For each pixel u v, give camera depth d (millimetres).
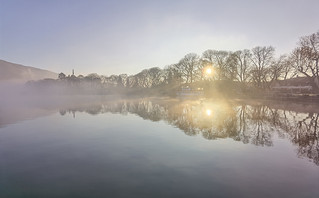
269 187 10453
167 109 44875
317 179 11336
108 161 14000
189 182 10961
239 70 87125
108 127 25719
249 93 78375
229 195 9695
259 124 26766
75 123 28828
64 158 14664
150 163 13586
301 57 67625
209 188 10352
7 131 23688
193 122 28547
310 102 54594
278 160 14172
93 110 45312
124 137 20438
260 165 13250
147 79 150500
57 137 20703
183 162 13734
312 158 14562
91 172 12289
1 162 14008
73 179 11430
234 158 14492
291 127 24953
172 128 24766
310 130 23359
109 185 10711
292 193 9867
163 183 10867
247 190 10141
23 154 15609
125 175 11852
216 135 21172
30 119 32781
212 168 12766
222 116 33562
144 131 23172
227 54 92000
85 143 18406
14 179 11500
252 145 17625
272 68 78062
